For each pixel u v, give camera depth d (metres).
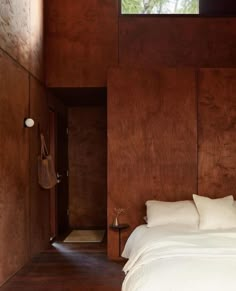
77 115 7.16
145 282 2.37
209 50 5.34
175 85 4.64
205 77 4.65
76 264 4.34
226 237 3.27
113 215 4.59
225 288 2.20
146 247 3.08
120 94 4.63
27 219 4.47
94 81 5.40
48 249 5.14
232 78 4.65
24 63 4.40
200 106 4.64
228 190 4.61
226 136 4.63
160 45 5.36
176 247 2.91
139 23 5.39
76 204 7.07
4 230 3.66
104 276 3.88
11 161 3.90
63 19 5.43
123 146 4.61
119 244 4.57
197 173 4.61
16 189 4.06
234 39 5.36
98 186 7.08
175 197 4.61
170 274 2.36
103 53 5.39
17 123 4.12
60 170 6.25
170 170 4.61
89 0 5.43
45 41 5.43
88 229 6.86
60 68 5.42
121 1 5.50
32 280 3.76
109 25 5.40
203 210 4.04
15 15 4.05
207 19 5.36
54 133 5.98
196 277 2.30
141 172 4.61
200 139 4.62
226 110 4.64
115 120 4.62
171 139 4.62
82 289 3.50
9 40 3.85
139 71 4.64
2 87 3.64
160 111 4.63
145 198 4.59
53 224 5.96
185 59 5.35
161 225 3.98
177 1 5.51
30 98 4.66
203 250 2.81
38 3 5.07
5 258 3.68
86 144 7.13
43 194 5.30
